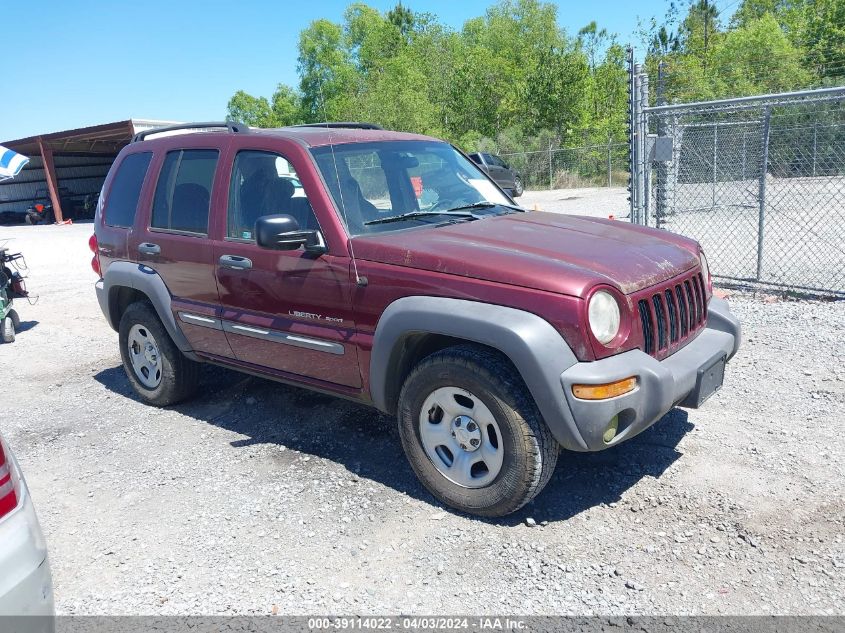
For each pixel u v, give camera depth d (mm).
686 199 14445
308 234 3879
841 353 5430
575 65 36219
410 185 4496
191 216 4801
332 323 3969
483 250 3539
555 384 3135
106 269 5586
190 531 3650
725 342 3910
